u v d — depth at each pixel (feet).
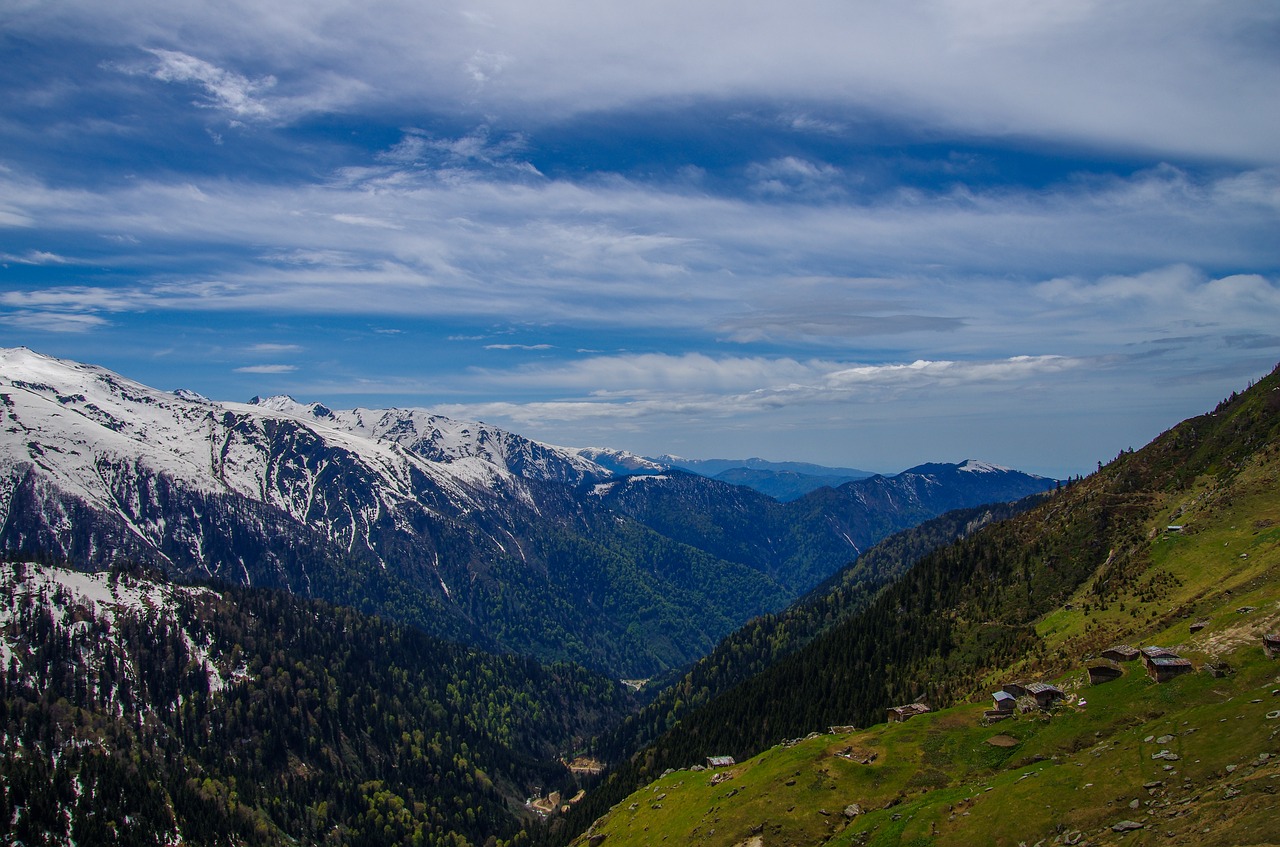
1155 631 428.15
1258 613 349.82
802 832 351.25
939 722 405.39
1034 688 385.91
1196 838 219.00
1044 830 269.23
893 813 331.98
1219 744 268.41
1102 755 301.84
